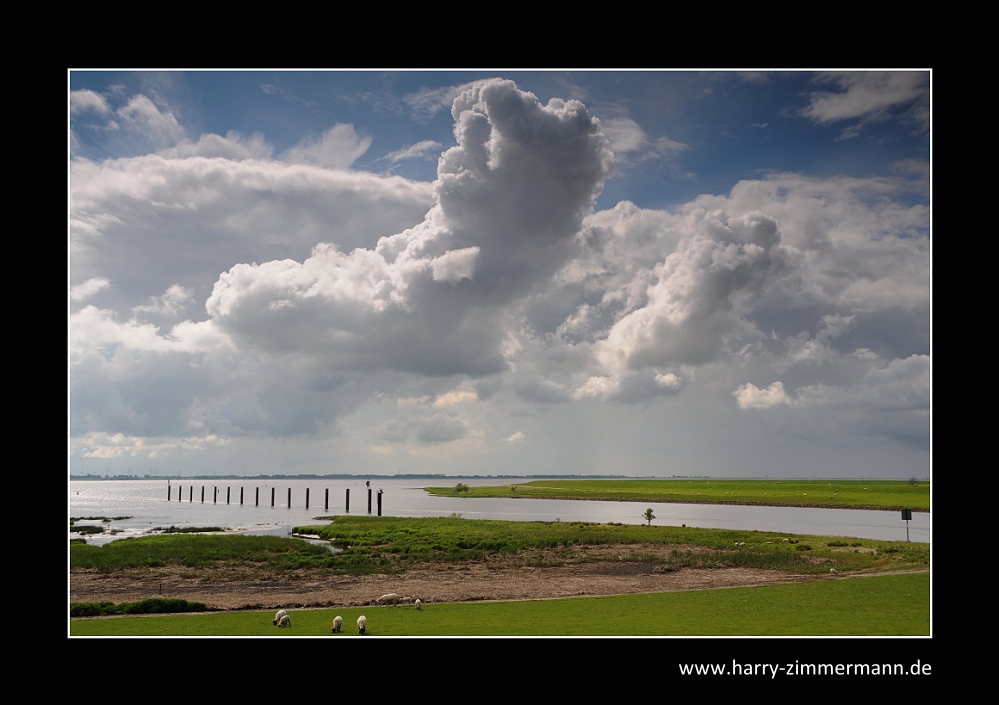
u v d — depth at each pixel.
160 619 28.56
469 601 33.91
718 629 26.00
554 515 119.75
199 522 99.50
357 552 56.06
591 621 27.41
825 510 138.00
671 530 73.50
